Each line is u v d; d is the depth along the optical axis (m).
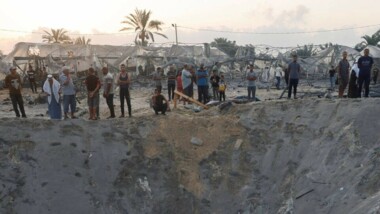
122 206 9.69
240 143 11.08
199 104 14.46
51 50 38.25
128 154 10.77
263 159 10.52
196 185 10.26
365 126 9.66
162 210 9.77
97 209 9.43
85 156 10.38
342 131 9.89
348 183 8.43
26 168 9.70
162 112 12.85
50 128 10.78
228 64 39.97
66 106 12.13
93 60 34.72
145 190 10.11
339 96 13.58
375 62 29.66
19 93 12.86
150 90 28.47
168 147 11.16
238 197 9.78
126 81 12.67
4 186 9.20
